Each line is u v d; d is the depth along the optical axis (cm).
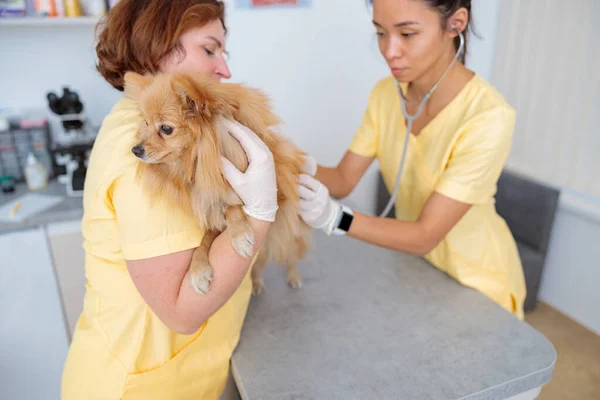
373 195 301
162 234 81
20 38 218
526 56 271
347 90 268
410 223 119
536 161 276
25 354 192
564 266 263
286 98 258
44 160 219
